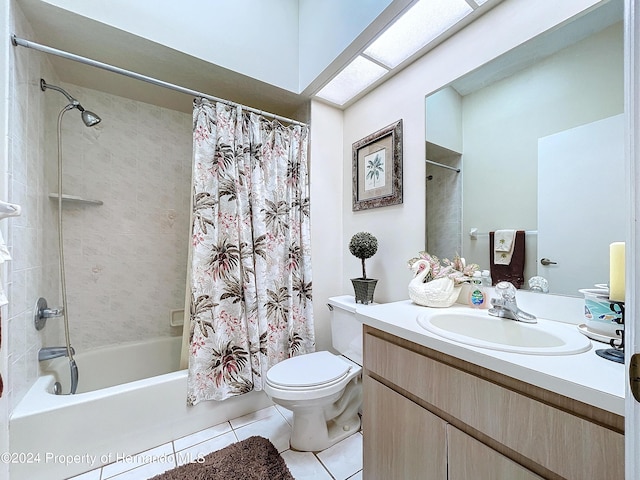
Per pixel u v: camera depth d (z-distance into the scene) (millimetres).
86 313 1918
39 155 1479
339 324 1702
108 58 1562
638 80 369
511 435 633
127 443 1336
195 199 1589
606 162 874
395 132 1638
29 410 1163
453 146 1341
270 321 1827
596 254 890
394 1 1204
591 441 518
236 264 1668
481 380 690
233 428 1557
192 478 1192
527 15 1071
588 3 919
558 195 987
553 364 617
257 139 1792
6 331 1089
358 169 1952
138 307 2105
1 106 1082
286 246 1918
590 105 914
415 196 1531
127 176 2062
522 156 1089
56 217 1759
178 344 2170
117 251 2029
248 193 1758
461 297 1287
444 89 1385
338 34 1540
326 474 1232
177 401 1473
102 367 1888
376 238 1797
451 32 1336
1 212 797
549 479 575
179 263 2266
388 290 1708
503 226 1149
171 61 1586
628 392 381
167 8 1473
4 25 1098
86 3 1270
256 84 1821
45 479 1156
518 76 1102
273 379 1347
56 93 1759
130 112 2070
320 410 1430
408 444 876
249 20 1737
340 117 2137
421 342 827
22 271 1250
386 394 965
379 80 1737
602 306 780
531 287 1055
